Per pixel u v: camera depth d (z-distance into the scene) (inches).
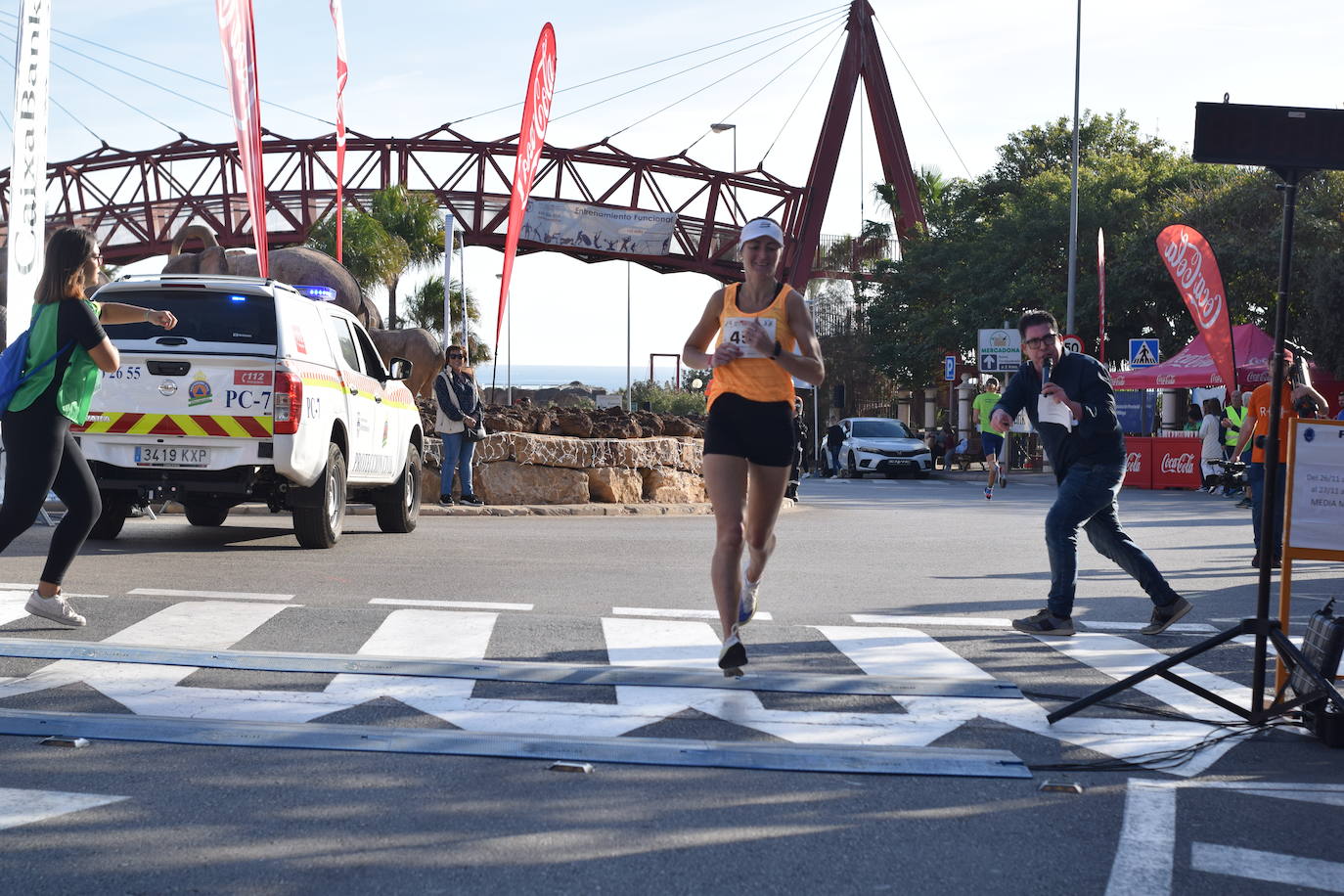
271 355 420.2
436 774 177.6
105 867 138.7
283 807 161.2
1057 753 198.1
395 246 2210.9
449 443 707.4
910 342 2251.5
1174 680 216.5
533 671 242.7
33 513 265.0
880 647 284.2
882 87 2486.5
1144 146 2326.5
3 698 210.4
